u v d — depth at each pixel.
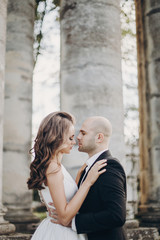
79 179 3.27
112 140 5.00
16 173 8.33
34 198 13.84
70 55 5.26
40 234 2.89
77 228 2.65
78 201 2.68
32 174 2.86
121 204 2.59
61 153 2.94
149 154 7.32
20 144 8.49
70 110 5.06
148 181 7.27
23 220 8.09
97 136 2.97
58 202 2.71
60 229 2.78
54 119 2.90
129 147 11.51
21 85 8.74
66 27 5.42
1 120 5.05
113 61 5.28
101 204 2.69
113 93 5.15
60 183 2.76
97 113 4.98
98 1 5.38
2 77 5.15
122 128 5.19
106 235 2.69
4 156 8.31
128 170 10.91
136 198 10.53
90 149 2.98
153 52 7.38
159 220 6.81
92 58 5.16
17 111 8.58
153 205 7.02
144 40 7.66
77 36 5.28
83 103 5.00
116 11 5.56
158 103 7.24
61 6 5.64
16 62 8.75
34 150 2.90
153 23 7.45
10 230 5.12
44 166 2.78
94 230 2.61
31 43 9.19
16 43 8.84
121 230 2.78
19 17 8.99
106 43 5.27
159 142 7.16
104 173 2.71
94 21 5.30
